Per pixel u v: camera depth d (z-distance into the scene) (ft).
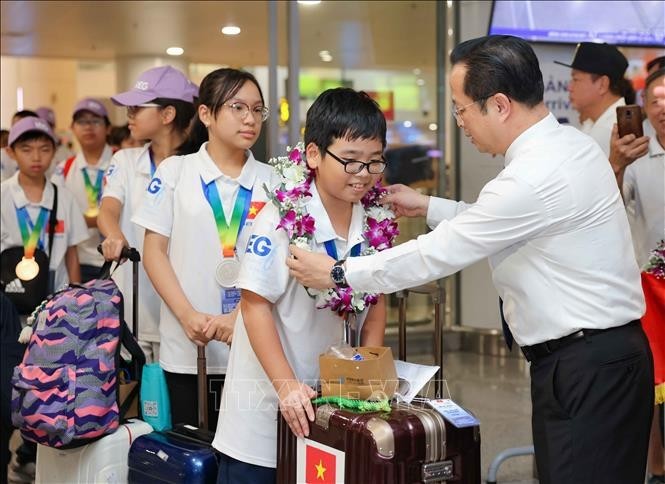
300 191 7.00
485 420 14.71
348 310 7.03
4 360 11.41
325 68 20.52
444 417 6.62
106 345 8.91
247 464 7.47
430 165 21.16
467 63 6.87
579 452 6.77
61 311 8.82
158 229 9.29
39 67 39.01
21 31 26.45
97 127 18.01
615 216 6.85
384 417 6.48
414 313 21.08
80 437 8.73
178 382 9.46
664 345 10.07
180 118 11.16
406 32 20.84
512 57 6.72
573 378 6.75
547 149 6.66
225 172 9.35
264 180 9.45
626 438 6.85
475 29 20.48
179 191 9.31
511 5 18.35
